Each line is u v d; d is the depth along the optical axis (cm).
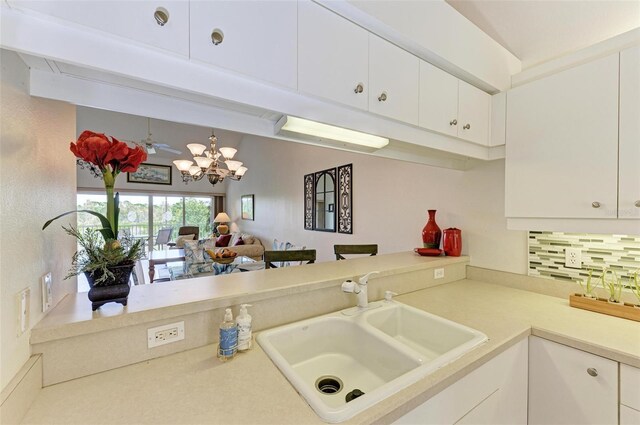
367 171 317
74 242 116
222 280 133
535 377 123
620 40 132
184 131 729
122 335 90
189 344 101
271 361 94
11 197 68
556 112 137
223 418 68
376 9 110
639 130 113
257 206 679
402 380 83
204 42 76
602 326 123
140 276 412
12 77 69
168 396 76
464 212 213
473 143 159
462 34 145
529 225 147
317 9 99
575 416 112
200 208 901
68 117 108
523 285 179
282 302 123
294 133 125
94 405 73
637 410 98
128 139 682
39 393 76
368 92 112
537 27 167
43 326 80
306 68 96
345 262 183
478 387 100
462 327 121
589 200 126
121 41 66
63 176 103
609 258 146
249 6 84
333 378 115
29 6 57
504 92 161
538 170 143
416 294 170
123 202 765
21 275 72
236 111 109
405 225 268
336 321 130
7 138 66
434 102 137
